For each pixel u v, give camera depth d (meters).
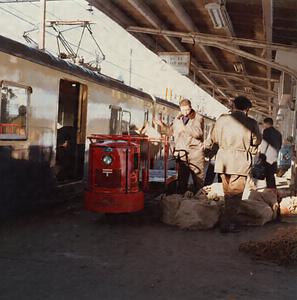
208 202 5.53
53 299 2.99
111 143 5.58
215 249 4.43
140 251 4.31
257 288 3.28
